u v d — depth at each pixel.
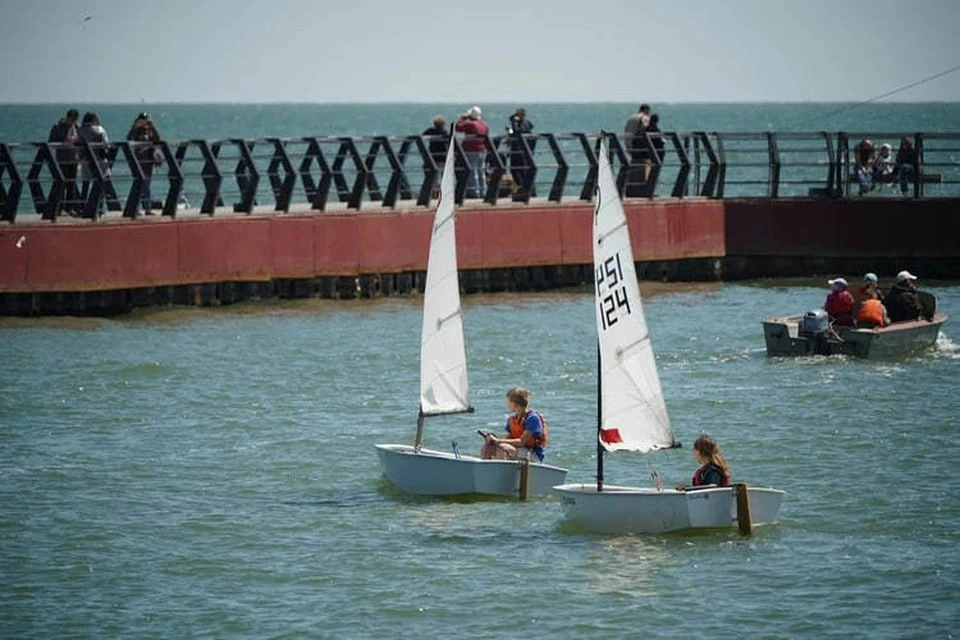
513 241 163.12
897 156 179.12
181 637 64.25
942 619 65.25
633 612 66.44
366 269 155.62
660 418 79.56
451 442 98.38
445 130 164.00
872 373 117.12
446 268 87.56
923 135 174.38
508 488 83.69
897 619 65.31
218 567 72.69
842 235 175.12
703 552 73.81
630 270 78.50
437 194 165.00
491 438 85.00
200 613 66.88
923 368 119.12
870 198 174.88
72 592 69.56
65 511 81.69
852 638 63.41
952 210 172.38
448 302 87.81
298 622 65.88
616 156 180.38
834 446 94.69
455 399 88.12
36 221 140.25
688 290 168.12
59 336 131.25
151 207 153.12
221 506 82.88
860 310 124.38
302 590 69.69
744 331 139.62
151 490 85.94
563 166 168.25
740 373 118.19
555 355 127.12
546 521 79.50
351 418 104.31
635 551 74.00
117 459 92.69
